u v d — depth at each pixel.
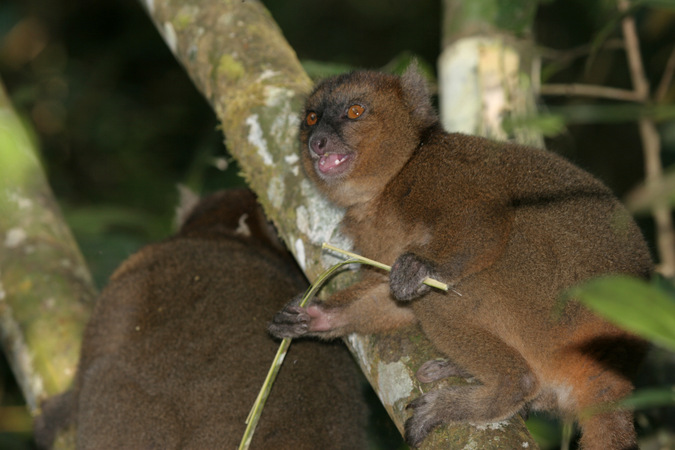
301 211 9.71
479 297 8.80
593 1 14.04
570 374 8.47
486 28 12.55
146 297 11.02
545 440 11.19
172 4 11.81
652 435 10.97
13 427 14.04
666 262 12.43
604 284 3.74
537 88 13.10
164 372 10.47
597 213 8.65
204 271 11.20
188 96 23.78
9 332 11.73
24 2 24.30
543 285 8.57
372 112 9.88
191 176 15.24
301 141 10.15
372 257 9.90
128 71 24.33
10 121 12.90
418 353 8.43
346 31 25.33
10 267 12.05
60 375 11.35
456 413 7.69
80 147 22.78
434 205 9.00
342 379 10.99
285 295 11.12
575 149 20.28
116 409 10.40
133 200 20.67
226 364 10.41
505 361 8.42
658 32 17.45
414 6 24.81
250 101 10.52
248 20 11.27
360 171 9.73
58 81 23.84
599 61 19.00
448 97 12.72
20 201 12.64
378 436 12.49
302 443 10.16
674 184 5.72
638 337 8.30
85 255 15.46
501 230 8.55
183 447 10.12
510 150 9.29
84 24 25.00
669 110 6.86
